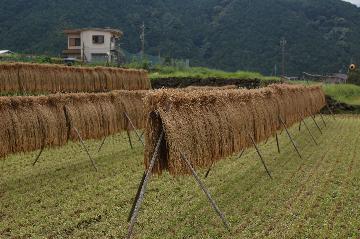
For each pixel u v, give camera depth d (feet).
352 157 52.34
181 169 29.73
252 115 43.52
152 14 301.02
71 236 27.35
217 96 35.91
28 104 40.86
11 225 28.99
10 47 233.96
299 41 265.75
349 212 31.73
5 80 76.38
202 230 28.27
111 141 63.77
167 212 31.68
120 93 53.83
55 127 43.04
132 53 264.11
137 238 26.76
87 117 47.44
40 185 39.42
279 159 51.62
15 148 39.14
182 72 152.25
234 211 32.14
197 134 31.65
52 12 264.93
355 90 131.64
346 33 280.92
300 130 77.71
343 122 91.09
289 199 34.94
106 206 33.04
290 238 26.86
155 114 28.40
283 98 56.08
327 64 244.63
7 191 37.35
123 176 42.96
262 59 252.62
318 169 45.91
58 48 228.63
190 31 293.43
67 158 51.49
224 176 42.98
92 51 204.23
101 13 279.28
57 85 85.76
